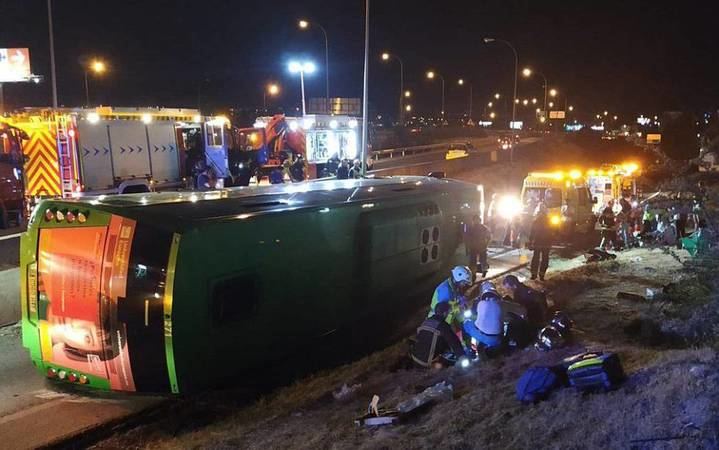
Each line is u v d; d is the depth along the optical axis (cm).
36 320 834
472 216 1489
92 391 858
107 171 1964
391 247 1180
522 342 858
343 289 1059
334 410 712
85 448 727
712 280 916
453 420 573
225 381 853
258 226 880
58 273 815
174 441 726
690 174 1391
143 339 776
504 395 629
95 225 797
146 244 777
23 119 2005
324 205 1024
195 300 783
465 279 926
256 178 2736
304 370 976
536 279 1473
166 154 2177
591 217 2367
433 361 830
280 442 618
